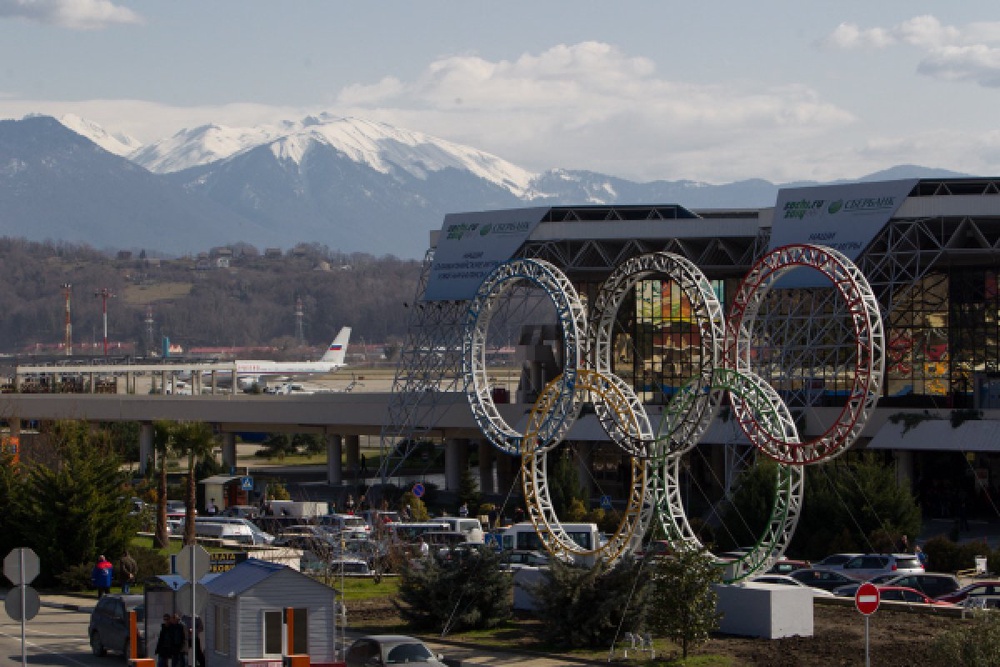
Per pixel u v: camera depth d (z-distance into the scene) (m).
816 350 151.88
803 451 83.44
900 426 143.62
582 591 75.12
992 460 148.25
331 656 64.75
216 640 65.50
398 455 198.12
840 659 68.19
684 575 70.94
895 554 100.56
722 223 159.00
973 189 148.50
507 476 184.75
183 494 174.62
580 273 173.38
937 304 156.50
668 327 173.50
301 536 125.25
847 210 145.62
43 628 84.88
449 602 80.50
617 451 171.88
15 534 104.94
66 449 124.31
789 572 96.00
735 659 69.62
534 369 182.50
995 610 64.25
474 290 169.88
